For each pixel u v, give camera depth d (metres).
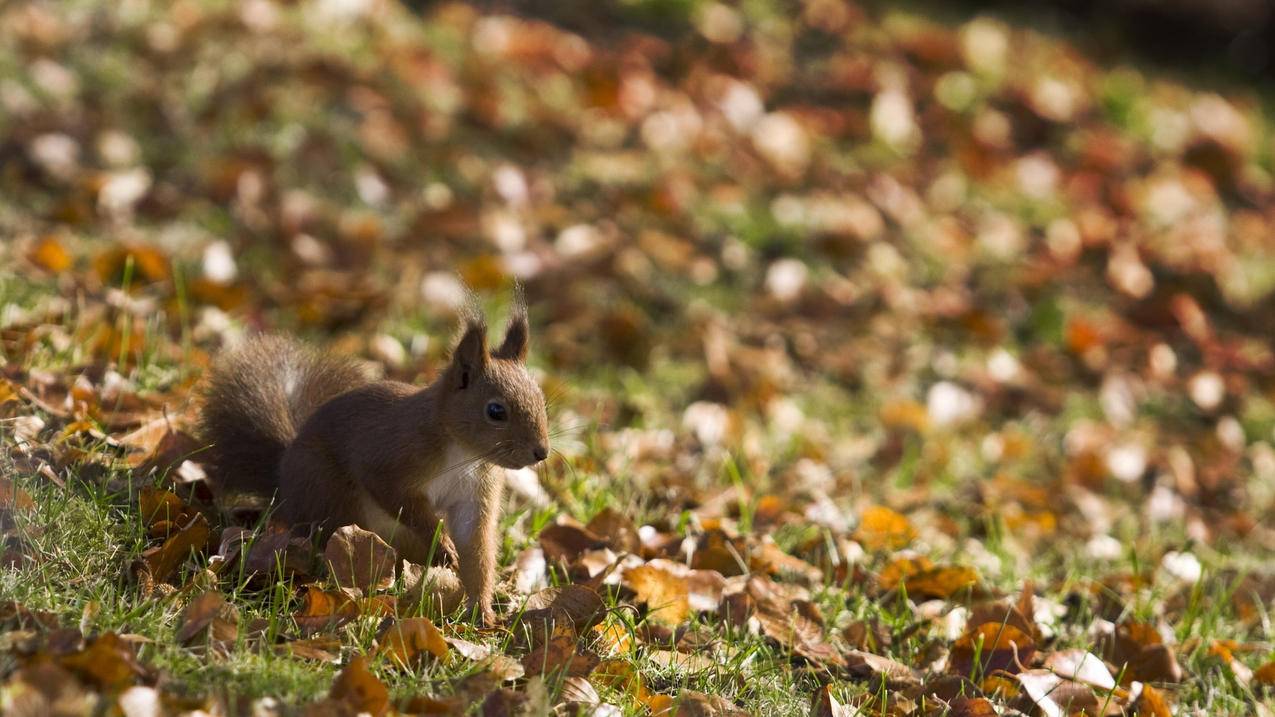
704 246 13.73
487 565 6.12
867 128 16.84
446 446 5.89
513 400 5.79
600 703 5.38
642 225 13.73
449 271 11.90
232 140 13.23
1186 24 23.39
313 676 5.16
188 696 4.86
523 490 7.73
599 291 12.39
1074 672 6.71
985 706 6.01
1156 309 14.32
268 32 15.19
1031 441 11.65
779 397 11.38
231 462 6.54
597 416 9.00
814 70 18.03
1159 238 15.98
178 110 13.48
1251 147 19.78
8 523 5.70
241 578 5.81
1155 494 10.93
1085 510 10.46
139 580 5.68
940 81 18.31
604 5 18.17
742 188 14.88
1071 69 20.03
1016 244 15.33
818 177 15.49
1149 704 6.43
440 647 5.49
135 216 11.70
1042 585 8.34
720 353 11.60
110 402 7.54
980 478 10.70
